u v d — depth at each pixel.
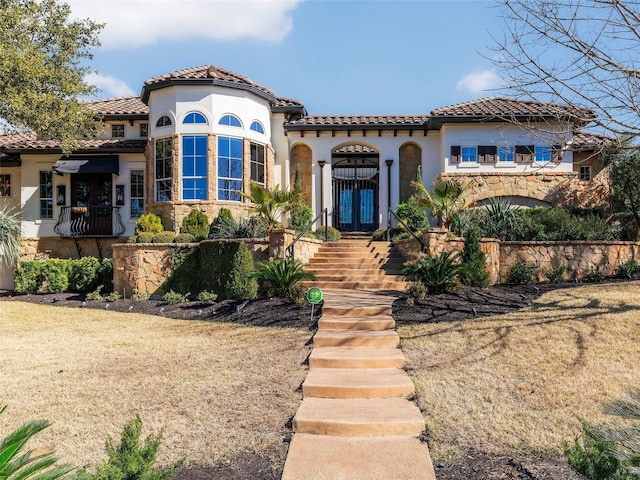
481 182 21.39
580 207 21.27
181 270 16.33
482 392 7.45
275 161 22.88
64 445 6.16
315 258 17.17
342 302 12.53
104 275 18.81
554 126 13.57
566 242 16.08
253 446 6.18
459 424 6.57
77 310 15.04
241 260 14.36
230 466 5.75
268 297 14.09
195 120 19.95
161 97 20.45
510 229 17.39
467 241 14.62
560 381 7.66
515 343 9.26
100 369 8.95
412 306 12.12
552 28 9.38
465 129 21.64
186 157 19.88
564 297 12.49
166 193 20.33
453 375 8.10
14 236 20.47
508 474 5.44
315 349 9.48
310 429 6.52
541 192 21.30
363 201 25.59
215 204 19.72
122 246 17.06
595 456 4.40
